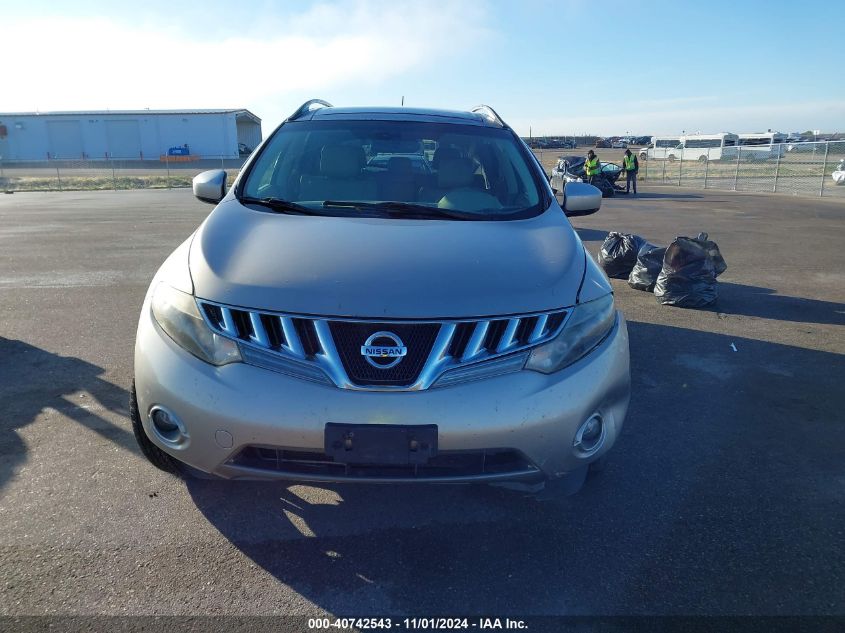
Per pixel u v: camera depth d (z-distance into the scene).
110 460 3.45
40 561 2.64
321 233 3.05
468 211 3.55
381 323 2.51
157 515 2.98
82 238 11.56
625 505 3.17
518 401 2.54
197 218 15.20
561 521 3.03
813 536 2.94
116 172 39.28
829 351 5.57
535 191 3.87
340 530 2.92
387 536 2.89
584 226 13.99
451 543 2.85
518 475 2.63
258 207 3.47
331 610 2.44
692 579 2.64
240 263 2.79
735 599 2.53
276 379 2.50
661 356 5.38
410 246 2.94
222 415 2.50
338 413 2.46
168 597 2.47
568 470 2.72
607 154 68.12
